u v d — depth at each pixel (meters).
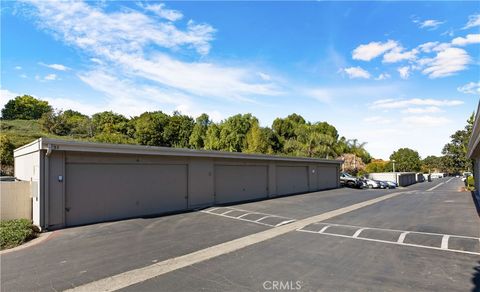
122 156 13.94
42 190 11.30
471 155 25.52
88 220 12.64
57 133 51.03
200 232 10.88
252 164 21.56
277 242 9.39
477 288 5.80
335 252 8.23
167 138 56.06
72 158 12.25
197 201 17.25
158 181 15.39
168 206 15.76
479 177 24.27
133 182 14.33
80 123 53.97
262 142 43.12
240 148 45.38
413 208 16.67
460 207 16.58
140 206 14.53
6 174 27.56
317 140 45.53
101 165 13.20
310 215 14.58
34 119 71.00
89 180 12.77
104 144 12.89
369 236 10.05
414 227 11.41
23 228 10.19
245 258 7.77
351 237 9.95
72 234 10.65
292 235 10.34
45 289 6.00
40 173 11.29
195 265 7.27
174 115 62.88
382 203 19.28
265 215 14.52
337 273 6.63
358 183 35.69
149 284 6.15
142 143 54.22
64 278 6.54
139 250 8.59
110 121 57.59
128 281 6.32
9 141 29.36
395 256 7.82
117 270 6.98
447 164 63.38
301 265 7.18
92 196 12.83
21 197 11.88
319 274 6.58
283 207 17.30
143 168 14.77
